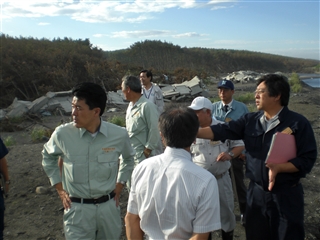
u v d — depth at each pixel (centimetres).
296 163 242
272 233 265
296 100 1709
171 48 8056
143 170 193
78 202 262
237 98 1825
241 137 288
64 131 266
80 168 259
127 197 516
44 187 544
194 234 177
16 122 1453
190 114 189
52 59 2797
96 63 2902
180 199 177
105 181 265
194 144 340
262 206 265
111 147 267
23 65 2480
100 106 258
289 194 253
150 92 672
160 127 191
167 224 182
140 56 7294
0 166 317
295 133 247
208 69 8069
